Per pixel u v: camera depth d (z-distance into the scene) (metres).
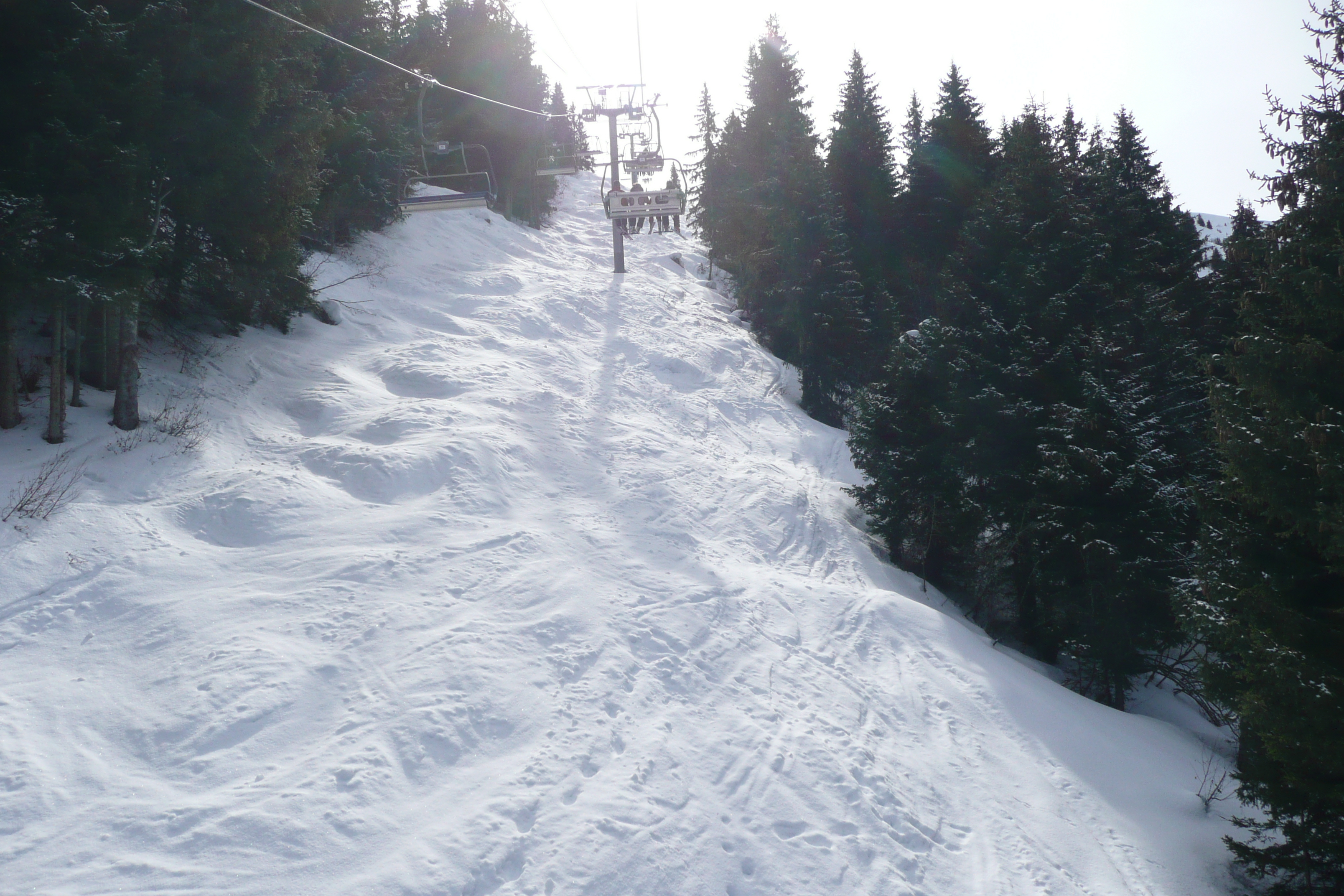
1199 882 10.44
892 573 19.89
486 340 25.62
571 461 19.23
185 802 7.61
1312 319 10.01
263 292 18.55
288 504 13.37
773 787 9.88
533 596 12.66
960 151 38.38
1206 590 10.64
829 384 31.98
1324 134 10.16
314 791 7.96
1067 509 16.31
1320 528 8.95
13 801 7.18
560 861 7.85
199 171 13.28
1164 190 40.12
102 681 8.99
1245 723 10.41
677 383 28.64
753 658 13.09
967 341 19.80
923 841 9.78
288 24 14.23
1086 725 13.88
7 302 10.93
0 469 11.52
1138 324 22.20
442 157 44.53
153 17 11.57
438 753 8.99
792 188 33.72
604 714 10.41
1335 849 9.41
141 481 12.71
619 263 39.31
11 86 10.90
